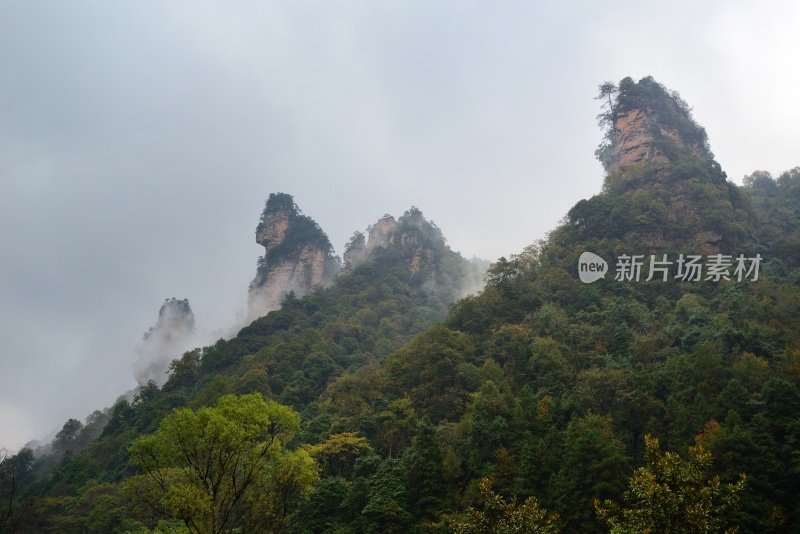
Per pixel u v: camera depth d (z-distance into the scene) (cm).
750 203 11825
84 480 9975
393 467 5900
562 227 11294
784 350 6481
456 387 7681
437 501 5550
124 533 5834
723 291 8619
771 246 10169
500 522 2831
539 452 5553
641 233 10294
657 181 11638
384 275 17512
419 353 8662
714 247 10012
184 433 2953
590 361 7394
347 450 6700
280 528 3117
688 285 9038
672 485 2569
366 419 7356
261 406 3144
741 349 6800
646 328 7931
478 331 9312
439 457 5919
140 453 2953
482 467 5756
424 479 5731
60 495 9362
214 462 3062
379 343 12988
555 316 8600
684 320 8075
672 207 10944
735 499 2519
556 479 5222
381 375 8938
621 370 6575
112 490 8294
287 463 3169
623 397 6116
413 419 7319
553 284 9675
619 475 5031
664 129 13325
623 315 8244
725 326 7038
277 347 12344
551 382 7100
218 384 10638
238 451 2988
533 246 11031
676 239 10150
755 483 4744
